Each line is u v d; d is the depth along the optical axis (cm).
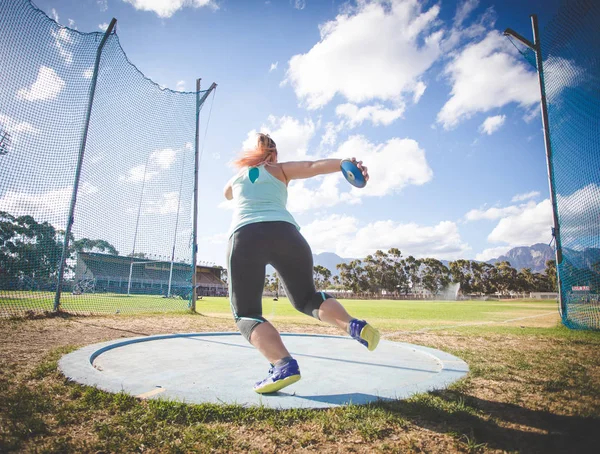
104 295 2328
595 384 266
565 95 798
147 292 2733
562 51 798
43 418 181
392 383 261
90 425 175
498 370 309
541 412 204
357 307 2373
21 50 755
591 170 720
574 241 803
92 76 891
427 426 182
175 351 376
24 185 782
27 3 758
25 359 321
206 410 189
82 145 866
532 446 162
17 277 862
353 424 179
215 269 7300
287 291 225
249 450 154
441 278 10575
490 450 157
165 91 1108
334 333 641
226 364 313
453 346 472
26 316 709
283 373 203
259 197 220
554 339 555
